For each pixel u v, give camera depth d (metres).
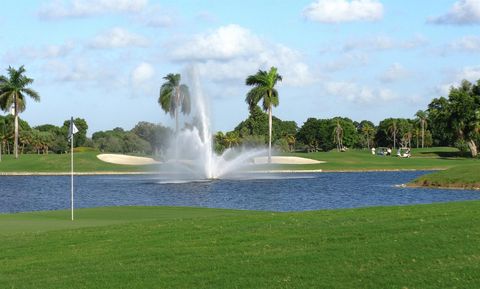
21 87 112.50
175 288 14.82
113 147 187.75
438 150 166.25
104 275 16.22
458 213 23.22
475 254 16.45
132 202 52.66
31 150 175.88
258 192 60.62
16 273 17.06
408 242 17.97
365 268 15.67
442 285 14.14
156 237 21.31
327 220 23.42
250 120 194.12
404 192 57.97
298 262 16.50
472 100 134.62
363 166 107.75
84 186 72.12
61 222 28.77
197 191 62.47
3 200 56.28
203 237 20.84
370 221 22.31
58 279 16.16
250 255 17.66
